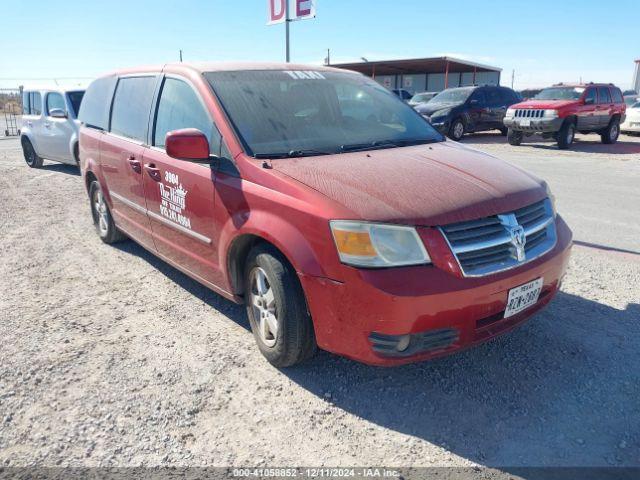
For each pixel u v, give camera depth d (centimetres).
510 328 301
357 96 433
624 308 405
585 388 307
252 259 328
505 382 314
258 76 403
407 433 272
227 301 434
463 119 1736
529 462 251
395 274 265
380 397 302
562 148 1544
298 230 290
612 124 1712
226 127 351
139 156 446
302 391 308
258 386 313
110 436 270
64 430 274
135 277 489
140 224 475
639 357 338
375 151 364
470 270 275
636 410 287
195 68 405
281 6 1088
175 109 411
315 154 348
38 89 1135
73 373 325
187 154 338
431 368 330
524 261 297
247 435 271
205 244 372
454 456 255
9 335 374
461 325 276
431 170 326
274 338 325
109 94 541
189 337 372
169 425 278
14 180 1013
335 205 280
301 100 395
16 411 289
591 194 843
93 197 600
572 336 364
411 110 459
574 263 503
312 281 283
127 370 329
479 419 282
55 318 402
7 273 500
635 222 659
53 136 1071
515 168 364
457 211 280
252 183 323
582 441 264
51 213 738
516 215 302
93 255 554
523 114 1566
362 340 275
